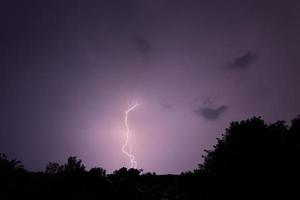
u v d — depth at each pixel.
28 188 16.52
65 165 19.58
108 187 20.16
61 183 17.58
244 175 15.54
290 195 14.84
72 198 16.78
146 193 23.06
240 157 15.78
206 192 17.11
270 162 15.37
